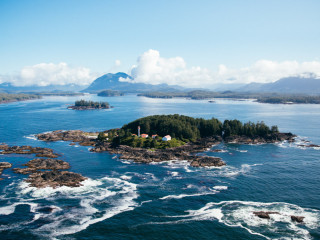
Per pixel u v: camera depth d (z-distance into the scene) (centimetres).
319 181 13962
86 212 10812
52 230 9569
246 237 9169
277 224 9862
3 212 10725
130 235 9331
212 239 9106
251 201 11694
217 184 13638
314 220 10081
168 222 10106
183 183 13812
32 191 12706
